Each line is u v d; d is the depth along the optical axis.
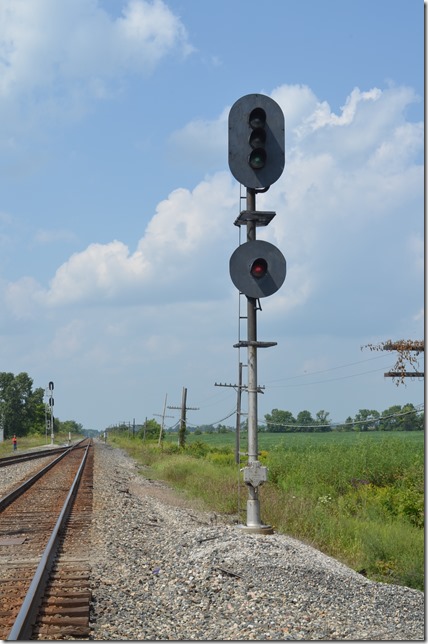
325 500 20.78
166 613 8.28
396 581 12.30
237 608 8.36
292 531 15.43
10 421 167.12
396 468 25.83
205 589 9.16
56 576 9.87
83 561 11.23
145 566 10.96
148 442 84.75
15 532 14.62
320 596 8.89
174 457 43.06
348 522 16.56
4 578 9.90
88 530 14.72
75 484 24.58
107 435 149.62
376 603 8.83
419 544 14.19
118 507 19.06
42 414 169.75
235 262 12.81
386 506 20.83
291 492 21.08
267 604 8.44
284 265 12.88
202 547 11.64
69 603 8.39
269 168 12.95
